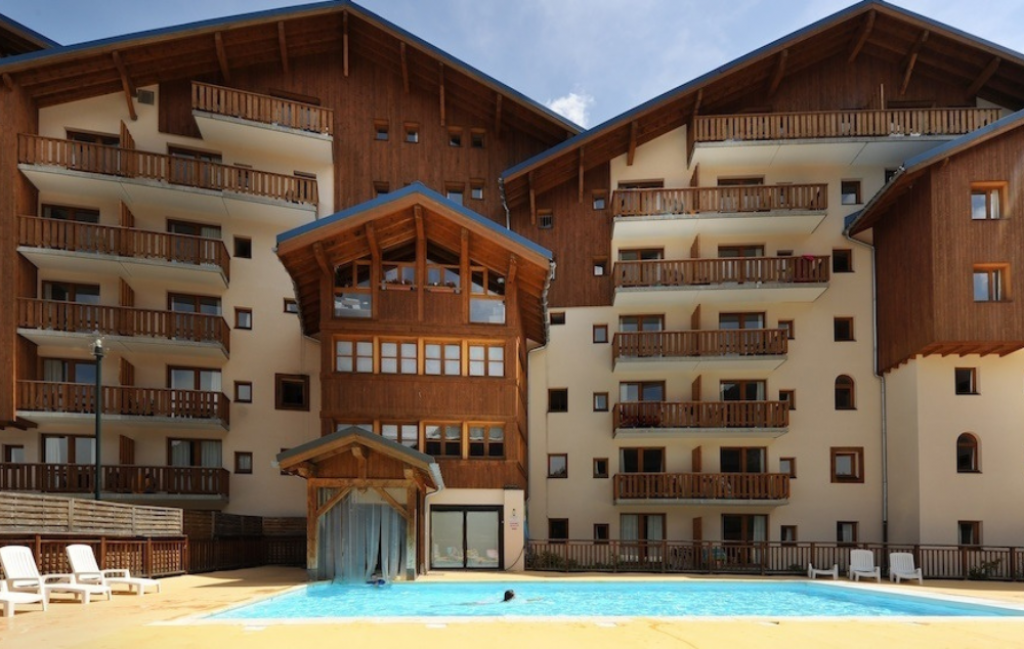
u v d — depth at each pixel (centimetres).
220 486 2183
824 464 2359
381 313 2022
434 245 2136
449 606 1357
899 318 2239
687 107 2445
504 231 1966
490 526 1970
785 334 2284
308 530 1661
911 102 2497
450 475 1977
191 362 2317
